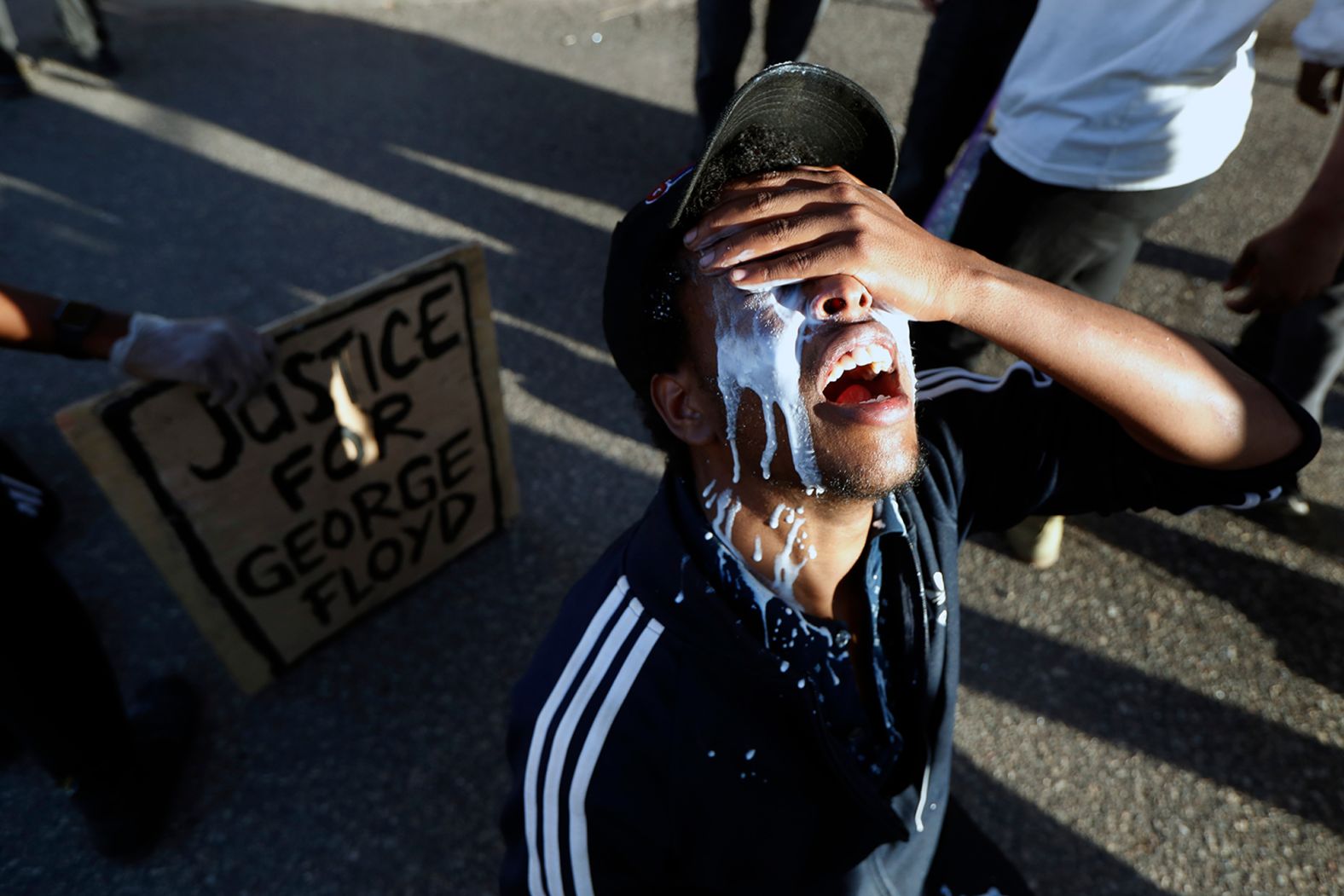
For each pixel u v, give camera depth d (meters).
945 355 2.11
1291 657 2.23
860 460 0.80
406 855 1.84
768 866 0.93
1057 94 1.75
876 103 0.83
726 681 0.85
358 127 4.08
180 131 4.01
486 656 2.18
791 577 0.94
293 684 2.11
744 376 0.81
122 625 2.21
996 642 2.24
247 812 1.89
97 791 1.70
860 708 1.02
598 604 0.90
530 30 4.87
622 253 0.84
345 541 2.06
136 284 3.20
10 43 4.06
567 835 0.85
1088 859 1.87
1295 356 2.23
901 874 1.11
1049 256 1.96
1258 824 1.92
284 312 3.10
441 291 1.93
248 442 1.75
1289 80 4.59
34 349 1.46
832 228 0.79
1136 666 2.21
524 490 2.57
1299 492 2.53
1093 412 1.06
